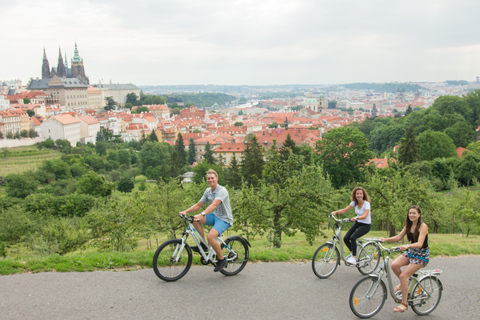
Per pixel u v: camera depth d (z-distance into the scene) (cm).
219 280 1645
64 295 1446
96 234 5278
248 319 1327
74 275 1644
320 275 1744
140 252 1980
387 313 1480
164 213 5431
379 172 5478
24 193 14250
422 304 1497
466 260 2273
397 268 1512
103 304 1384
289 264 1936
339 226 1811
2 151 19575
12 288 1496
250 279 1681
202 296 1480
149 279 1620
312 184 4081
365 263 1812
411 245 1475
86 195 10881
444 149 12425
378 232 5750
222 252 1683
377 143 19500
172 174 15075
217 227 1617
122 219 3120
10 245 6425
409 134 10375
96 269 1739
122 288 1520
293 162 4212
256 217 3819
